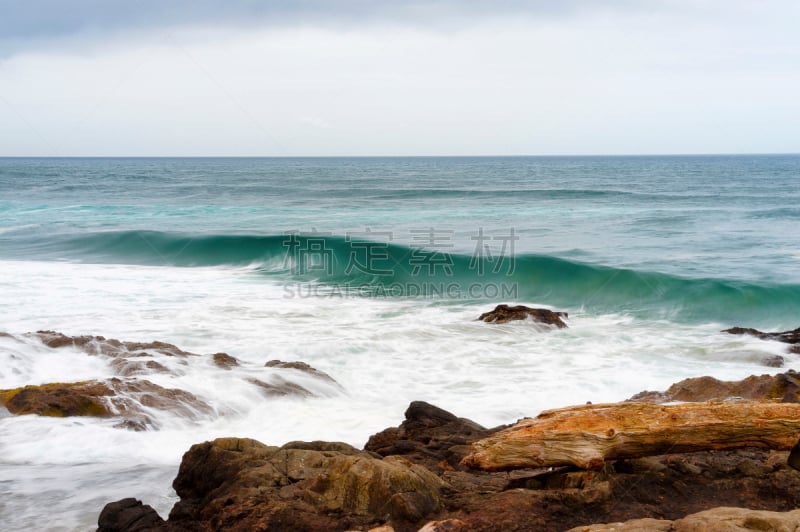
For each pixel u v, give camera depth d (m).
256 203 52.59
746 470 6.41
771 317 19.06
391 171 129.50
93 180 93.69
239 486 6.43
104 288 20.88
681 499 5.93
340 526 5.54
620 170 132.12
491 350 14.57
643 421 6.28
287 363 12.54
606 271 22.05
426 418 9.13
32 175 111.75
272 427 9.96
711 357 14.29
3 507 7.02
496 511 5.57
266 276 24.56
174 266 27.27
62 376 11.81
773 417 6.29
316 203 52.12
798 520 4.77
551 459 6.15
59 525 6.60
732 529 4.65
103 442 9.02
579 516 5.58
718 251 27.88
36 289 20.34
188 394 10.71
